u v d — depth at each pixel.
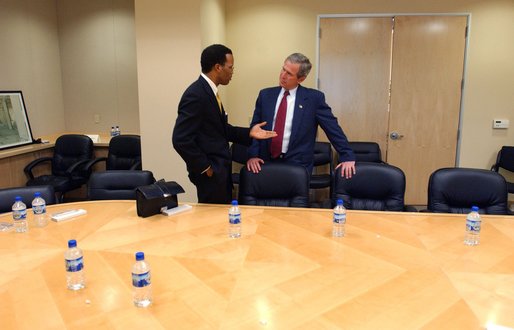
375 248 1.88
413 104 4.78
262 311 1.36
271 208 2.46
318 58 4.79
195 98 2.38
